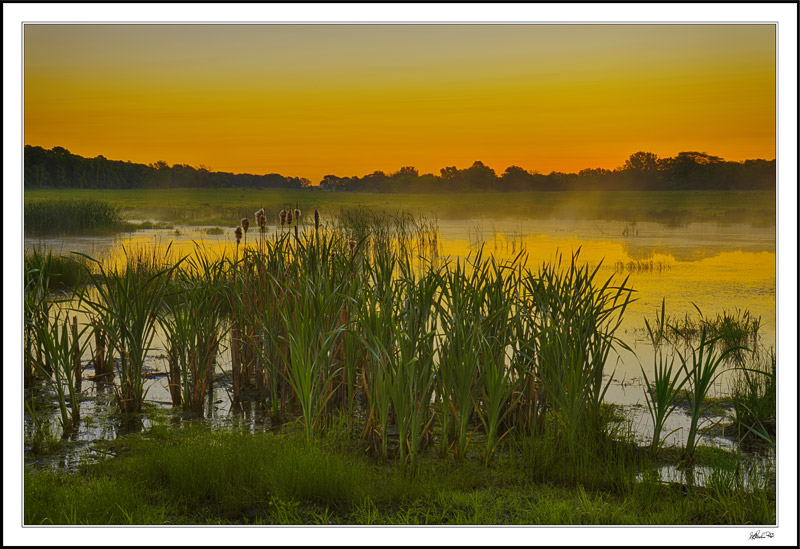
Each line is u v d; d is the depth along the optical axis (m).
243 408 7.09
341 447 5.84
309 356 5.80
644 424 6.58
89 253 19.14
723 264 18.05
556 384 5.93
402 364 5.36
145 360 8.88
